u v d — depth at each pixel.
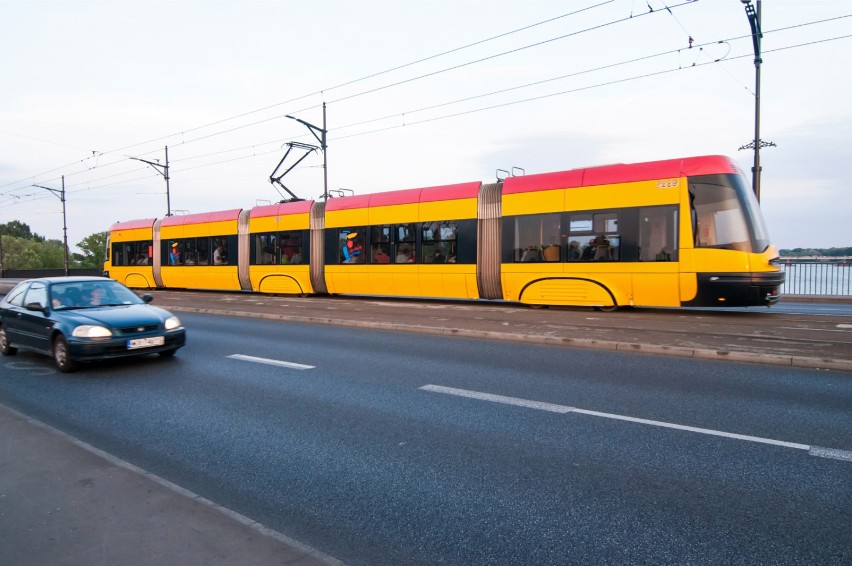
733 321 11.58
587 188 13.95
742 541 3.16
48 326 8.50
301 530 3.40
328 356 9.08
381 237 18.16
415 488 3.98
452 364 8.22
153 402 6.43
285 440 5.05
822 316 12.42
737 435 4.92
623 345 9.06
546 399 6.20
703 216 12.47
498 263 15.52
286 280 21.00
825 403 5.88
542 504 3.68
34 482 3.76
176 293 24.94
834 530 3.27
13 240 92.62
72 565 2.75
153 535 3.04
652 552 3.06
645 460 4.39
